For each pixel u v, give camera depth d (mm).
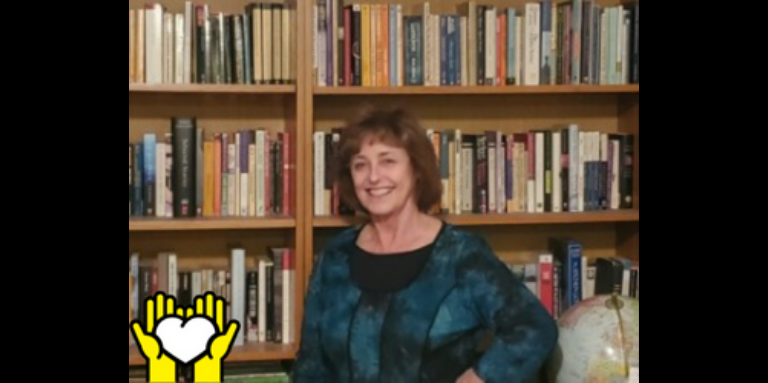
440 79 2703
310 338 2369
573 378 2273
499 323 2238
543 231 3027
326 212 2695
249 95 2871
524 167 2791
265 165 2711
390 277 2293
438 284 2266
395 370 2250
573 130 2811
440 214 2727
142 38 2615
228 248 2869
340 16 2648
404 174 2344
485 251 2301
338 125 2918
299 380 2381
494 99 2973
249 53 2646
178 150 2658
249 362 2746
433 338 2240
